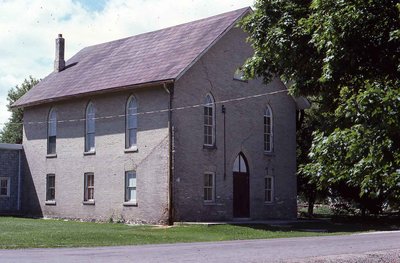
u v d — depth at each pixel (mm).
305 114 38594
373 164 8375
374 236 24156
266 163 34250
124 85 30609
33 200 37406
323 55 11195
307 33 10859
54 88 36875
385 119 7973
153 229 26703
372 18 8969
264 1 12820
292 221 33188
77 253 15961
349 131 8664
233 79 32594
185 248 17938
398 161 8242
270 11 12719
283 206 35000
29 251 16594
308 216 41594
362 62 9719
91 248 17984
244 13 32406
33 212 37281
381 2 8875
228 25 31719
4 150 37969
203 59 30953
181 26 34906
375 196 8711
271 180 34656
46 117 37062
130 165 30984
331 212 46469
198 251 16703
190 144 29906
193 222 28984
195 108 30359
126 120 31609
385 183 8328
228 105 32156
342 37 9250
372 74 9703
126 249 17562
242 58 33219
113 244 19812
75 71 37688
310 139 38219
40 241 19734
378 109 8039
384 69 9547
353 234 26016
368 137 8305
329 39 9359
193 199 29766
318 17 9797
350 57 9453
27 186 38031
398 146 8188
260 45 12633
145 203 29938
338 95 11477
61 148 35625
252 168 33344
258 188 33594
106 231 24656
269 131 34938
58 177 35656
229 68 32406
